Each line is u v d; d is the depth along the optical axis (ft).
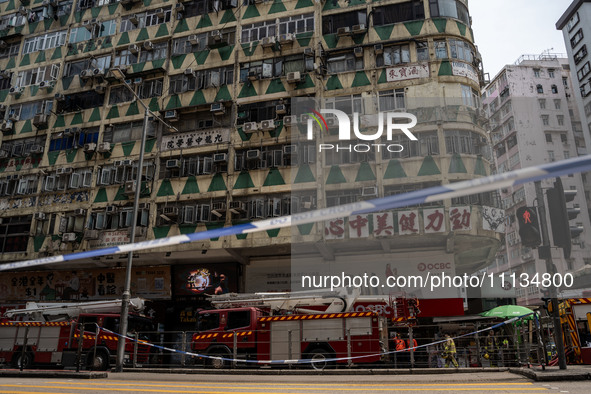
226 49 79.97
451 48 71.00
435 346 51.31
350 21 75.51
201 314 49.90
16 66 94.17
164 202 74.84
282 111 72.54
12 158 87.35
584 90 157.07
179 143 77.30
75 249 76.59
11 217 83.46
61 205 80.74
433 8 72.90
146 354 53.88
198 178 74.49
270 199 70.64
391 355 45.21
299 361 41.34
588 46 156.15
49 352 53.52
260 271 71.92
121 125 82.28
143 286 74.59
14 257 79.92
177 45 83.56
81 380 36.47
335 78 73.15
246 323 47.73
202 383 32.68
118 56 86.58
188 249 69.87
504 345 51.52
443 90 68.90
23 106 90.74
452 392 24.49
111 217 77.36
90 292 76.13
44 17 94.48
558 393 23.20
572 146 159.84
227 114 76.48
